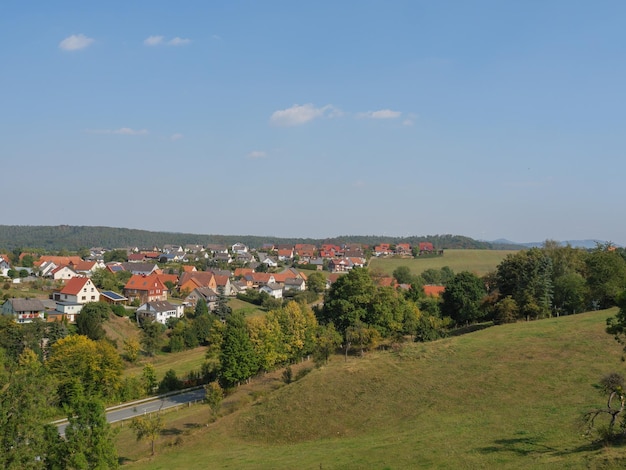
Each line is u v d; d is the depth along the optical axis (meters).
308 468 33.66
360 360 59.56
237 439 46.28
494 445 31.34
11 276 150.38
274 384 68.19
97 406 37.44
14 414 31.33
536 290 82.25
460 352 56.28
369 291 86.31
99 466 36.44
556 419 34.81
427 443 34.44
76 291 121.81
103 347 71.00
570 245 99.12
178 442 47.62
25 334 85.56
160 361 98.31
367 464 32.16
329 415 46.56
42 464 32.53
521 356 51.53
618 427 29.19
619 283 75.94
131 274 172.12
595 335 54.19
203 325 112.75
